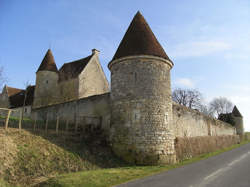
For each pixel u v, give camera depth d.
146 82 12.45
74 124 17.33
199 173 8.89
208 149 21.16
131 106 12.27
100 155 11.48
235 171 9.40
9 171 7.79
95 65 27.66
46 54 26.75
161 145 11.70
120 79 13.09
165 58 13.16
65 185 6.95
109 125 14.37
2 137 9.72
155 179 7.77
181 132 17.75
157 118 12.05
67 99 24.91
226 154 17.41
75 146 11.52
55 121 19.31
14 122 15.36
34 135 11.35
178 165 11.09
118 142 12.25
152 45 13.27
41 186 7.17
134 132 11.80
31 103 24.06
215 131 27.77
